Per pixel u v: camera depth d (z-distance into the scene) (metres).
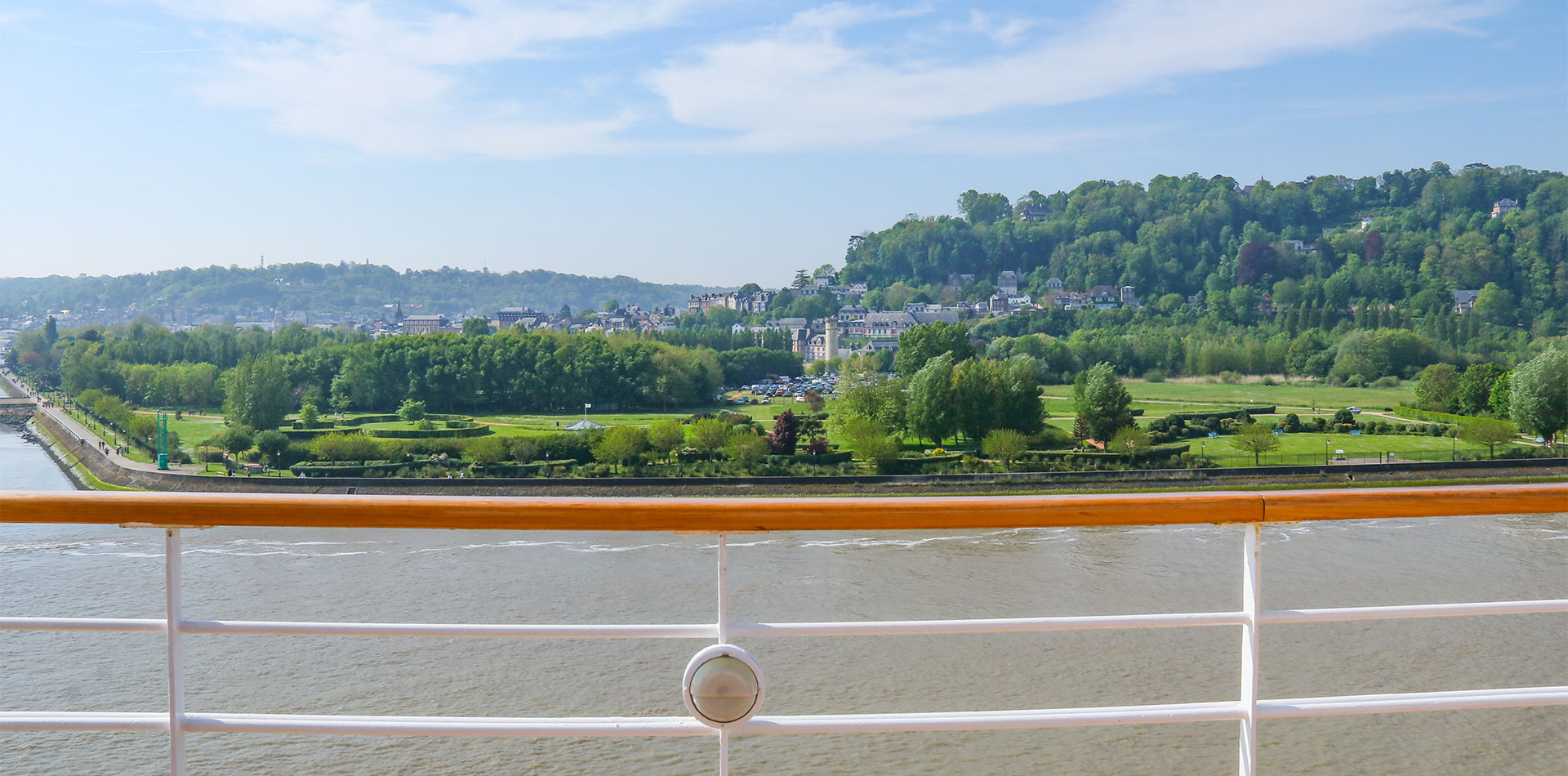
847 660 20.23
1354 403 112.38
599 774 11.63
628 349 132.62
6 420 134.62
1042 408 80.69
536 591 28.03
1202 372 140.62
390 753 10.72
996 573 30.88
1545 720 11.90
